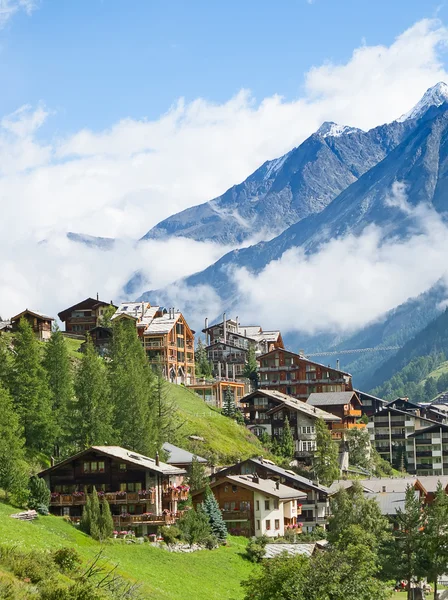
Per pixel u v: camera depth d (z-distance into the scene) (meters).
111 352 178.75
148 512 121.88
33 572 74.00
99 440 136.50
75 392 142.88
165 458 147.00
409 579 120.38
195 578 106.50
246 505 139.75
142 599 81.25
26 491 115.00
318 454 172.75
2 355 139.12
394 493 161.12
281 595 89.81
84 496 120.31
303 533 146.25
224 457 171.38
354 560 92.94
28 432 134.12
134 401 144.75
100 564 91.81
